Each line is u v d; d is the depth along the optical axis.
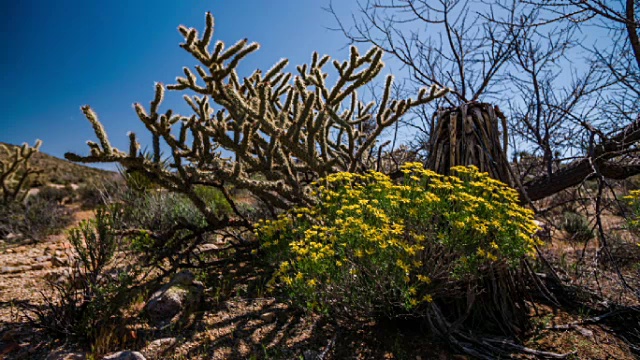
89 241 3.14
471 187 2.69
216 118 3.70
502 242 2.47
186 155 3.77
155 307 3.04
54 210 7.78
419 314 2.75
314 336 2.81
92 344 2.62
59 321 2.74
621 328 3.03
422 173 2.76
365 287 2.58
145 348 2.65
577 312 3.26
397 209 2.58
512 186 3.10
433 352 2.64
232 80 4.18
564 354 2.60
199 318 3.06
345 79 4.08
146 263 3.76
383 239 2.28
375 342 2.73
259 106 3.60
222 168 3.75
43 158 27.06
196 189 7.00
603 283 3.82
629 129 4.16
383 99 4.11
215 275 3.96
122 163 3.54
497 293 2.92
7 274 4.09
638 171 4.43
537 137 4.70
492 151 3.10
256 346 2.70
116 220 3.61
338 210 2.67
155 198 5.24
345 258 2.42
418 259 2.70
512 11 5.02
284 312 3.15
